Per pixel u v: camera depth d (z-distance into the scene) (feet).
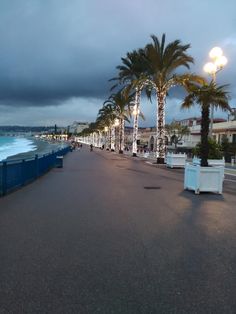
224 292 14.34
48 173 72.28
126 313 12.44
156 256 18.92
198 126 224.33
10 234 23.09
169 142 273.13
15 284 14.89
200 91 47.62
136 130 159.22
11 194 41.73
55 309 12.69
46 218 28.12
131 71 142.51
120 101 198.49
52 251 19.49
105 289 14.47
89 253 19.22
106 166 95.04
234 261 18.31
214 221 28.19
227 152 129.80
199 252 19.79
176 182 57.41
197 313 12.50
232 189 50.26
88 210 31.73
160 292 14.25
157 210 32.45
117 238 22.43
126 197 40.04
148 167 94.79
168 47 101.60
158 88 107.14
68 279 15.49
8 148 331.57
